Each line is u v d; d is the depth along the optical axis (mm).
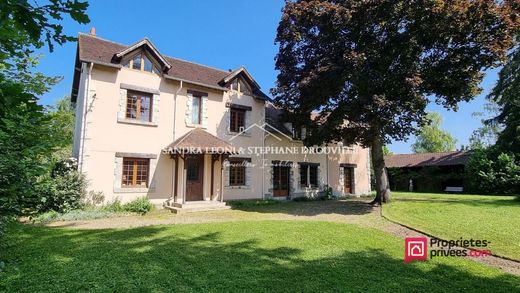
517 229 9203
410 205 14453
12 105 2016
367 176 24828
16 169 3033
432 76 12703
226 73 18812
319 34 14125
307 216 12328
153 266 5383
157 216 11969
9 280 4480
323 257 6230
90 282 4555
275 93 15531
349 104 12867
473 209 13156
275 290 4496
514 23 11289
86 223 9992
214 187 15969
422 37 12500
